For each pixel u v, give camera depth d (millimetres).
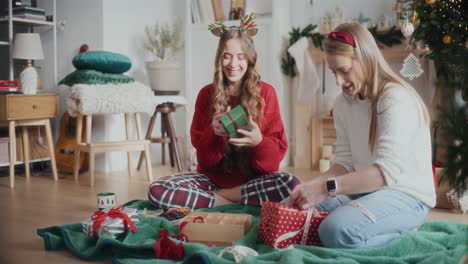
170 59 4527
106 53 3830
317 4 4363
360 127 1849
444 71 1017
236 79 2342
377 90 1698
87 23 4184
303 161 4391
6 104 3412
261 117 2383
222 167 2500
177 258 1683
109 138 4172
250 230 1946
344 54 1658
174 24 4781
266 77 4254
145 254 1743
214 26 2490
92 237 1936
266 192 2408
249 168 2469
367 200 1709
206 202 2438
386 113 1636
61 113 4258
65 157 4051
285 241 1779
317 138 4324
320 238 1730
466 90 970
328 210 1942
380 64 1708
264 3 4426
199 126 2502
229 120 2158
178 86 4402
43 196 3080
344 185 1624
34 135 3965
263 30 4234
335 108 1983
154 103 3959
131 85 3826
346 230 1650
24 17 3998
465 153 972
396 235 1752
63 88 4234
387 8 4062
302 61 4145
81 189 3334
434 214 2533
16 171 4090
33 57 3783
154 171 4203
